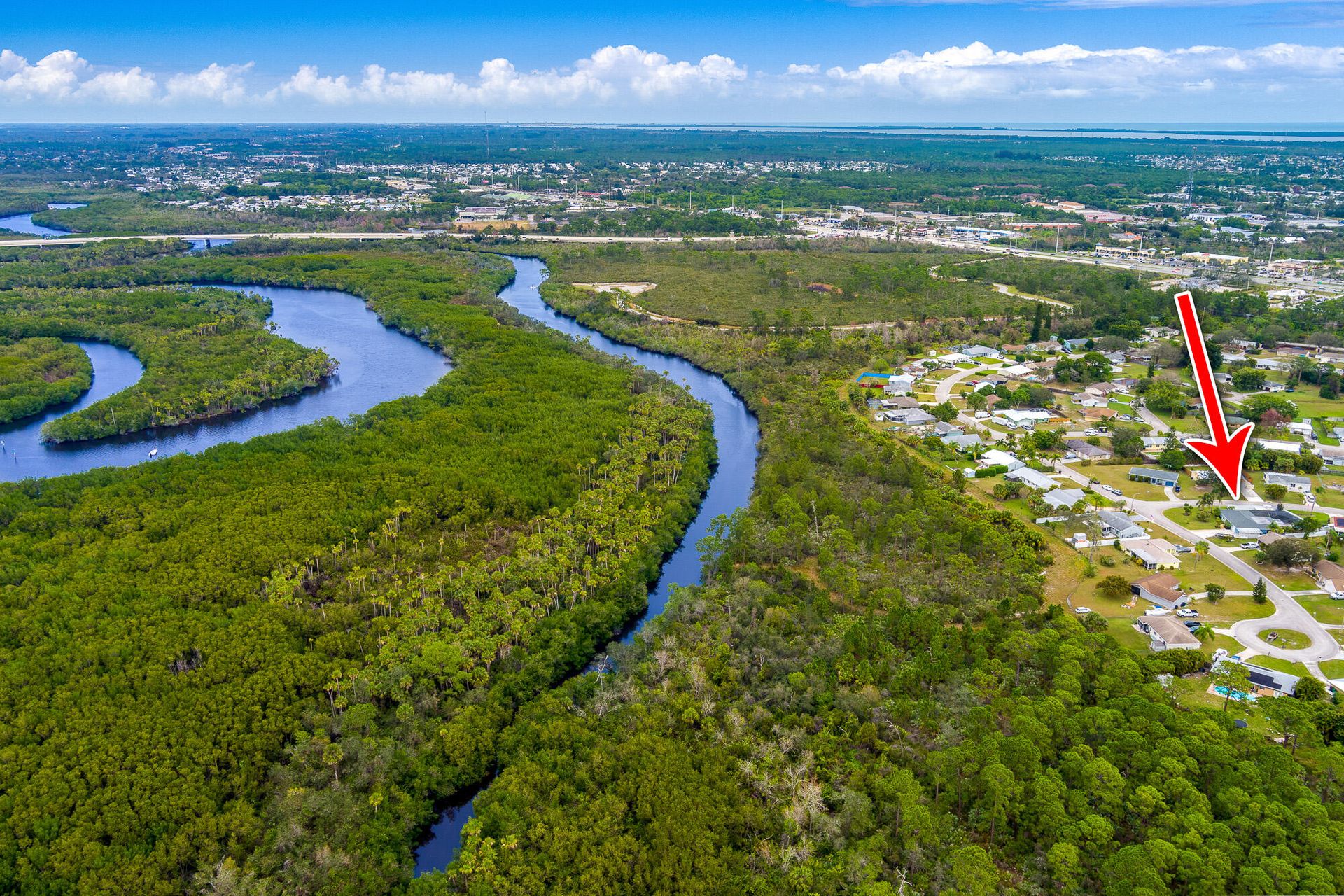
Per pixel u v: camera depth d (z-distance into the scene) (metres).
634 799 134.75
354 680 157.12
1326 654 167.12
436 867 134.50
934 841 124.12
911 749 142.88
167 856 124.06
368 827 130.00
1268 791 124.38
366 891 121.12
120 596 182.88
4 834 125.44
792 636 174.62
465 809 146.25
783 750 144.25
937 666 155.62
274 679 157.50
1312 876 108.44
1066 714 142.00
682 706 153.88
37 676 158.00
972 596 184.75
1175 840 116.44
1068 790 129.25
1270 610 182.50
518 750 146.25
